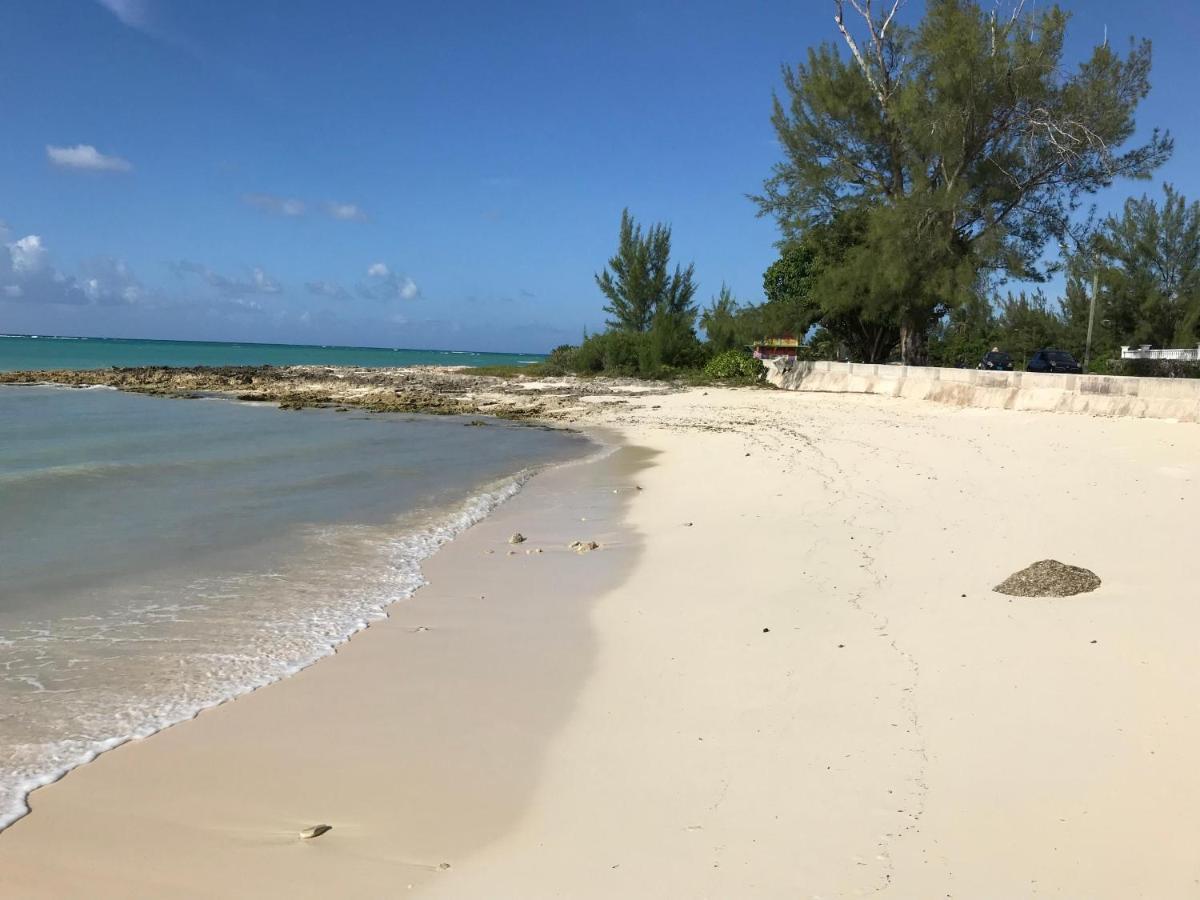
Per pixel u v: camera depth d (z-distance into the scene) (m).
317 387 39.50
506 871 3.54
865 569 7.99
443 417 26.95
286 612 7.23
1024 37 29.59
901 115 30.73
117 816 4.01
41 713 5.15
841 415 24.02
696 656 6.07
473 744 4.77
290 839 3.82
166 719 5.10
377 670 5.93
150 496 12.32
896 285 30.39
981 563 7.87
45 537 9.70
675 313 55.97
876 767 4.27
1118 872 3.30
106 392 34.66
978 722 4.67
